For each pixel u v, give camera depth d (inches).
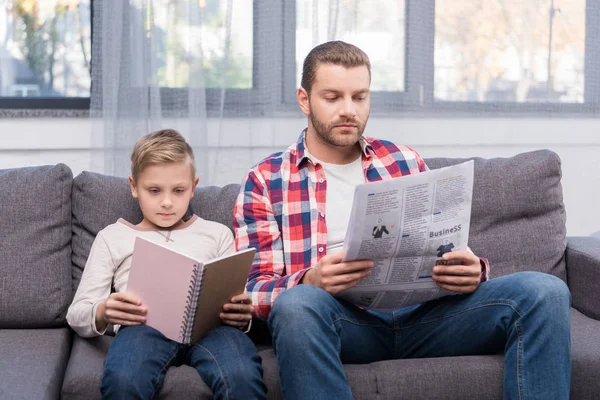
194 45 99.6
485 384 63.0
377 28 105.4
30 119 100.8
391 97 107.0
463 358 64.9
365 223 58.5
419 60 107.0
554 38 110.8
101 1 97.1
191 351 64.9
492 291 64.9
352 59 69.9
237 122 103.3
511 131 111.2
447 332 66.5
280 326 59.7
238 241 72.6
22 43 103.6
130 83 98.3
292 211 72.2
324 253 70.9
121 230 74.3
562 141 112.9
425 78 107.8
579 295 79.3
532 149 112.3
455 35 108.3
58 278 75.5
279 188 73.0
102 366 63.6
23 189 76.5
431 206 59.9
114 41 97.2
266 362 64.6
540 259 80.3
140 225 75.4
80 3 104.3
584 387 65.4
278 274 70.7
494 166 82.0
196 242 74.6
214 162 102.6
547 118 112.0
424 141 108.8
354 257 60.7
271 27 102.6
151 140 73.2
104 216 77.3
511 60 110.1
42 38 103.9
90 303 69.2
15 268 74.3
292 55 104.1
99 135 99.0
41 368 63.4
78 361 64.9
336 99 70.4
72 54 104.7
